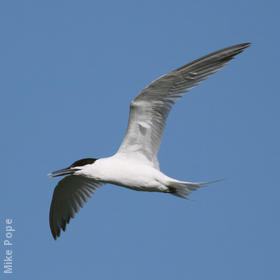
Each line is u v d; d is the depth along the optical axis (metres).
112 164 12.73
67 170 13.34
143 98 11.85
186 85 11.86
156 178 12.48
